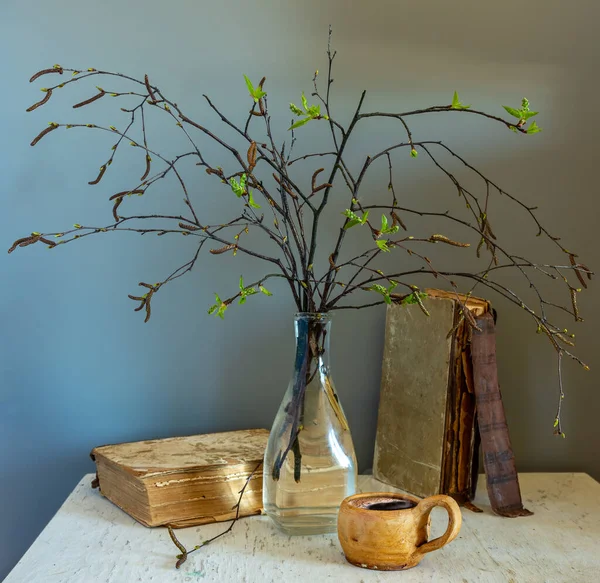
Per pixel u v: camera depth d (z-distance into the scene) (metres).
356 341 1.24
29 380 1.19
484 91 1.24
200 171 1.20
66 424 1.20
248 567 0.82
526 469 1.27
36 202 1.18
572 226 1.25
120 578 0.78
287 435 0.92
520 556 0.85
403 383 1.13
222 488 0.98
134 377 1.21
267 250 1.21
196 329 1.21
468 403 1.05
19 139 1.17
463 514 1.01
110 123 1.19
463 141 1.24
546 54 1.25
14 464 1.19
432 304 1.08
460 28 1.24
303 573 0.80
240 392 1.23
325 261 1.22
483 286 1.24
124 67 1.18
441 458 1.05
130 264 1.20
